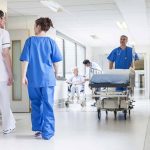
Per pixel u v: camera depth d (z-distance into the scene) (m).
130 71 5.52
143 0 5.74
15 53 7.36
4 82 4.11
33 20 7.51
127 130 4.21
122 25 8.96
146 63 13.33
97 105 5.59
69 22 8.39
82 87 9.15
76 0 6.02
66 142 3.43
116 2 5.91
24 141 3.54
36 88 3.73
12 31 7.32
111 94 5.51
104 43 13.36
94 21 8.29
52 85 3.76
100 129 4.31
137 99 11.61
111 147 3.13
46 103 3.72
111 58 6.07
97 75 5.47
